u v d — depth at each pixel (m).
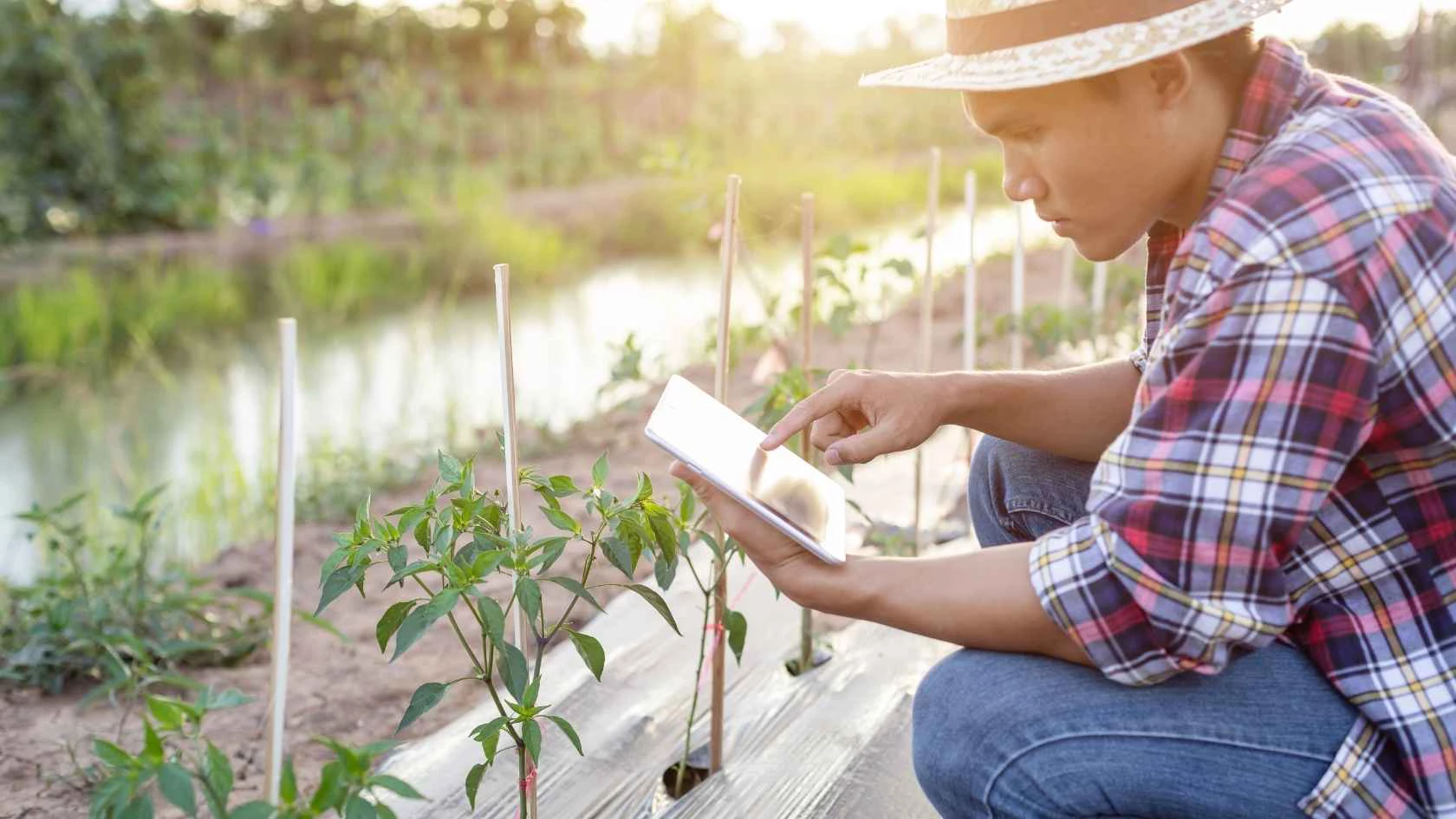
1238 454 1.17
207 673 2.62
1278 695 1.29
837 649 2.45
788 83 17.28
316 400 5.73
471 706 2.42
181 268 8.55
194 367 6.48
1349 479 1.26
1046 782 1.30
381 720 2.38
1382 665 1.26
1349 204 1.16
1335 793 1.25
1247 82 1.27
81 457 4.95
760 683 2.31
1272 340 1.15
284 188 11.98
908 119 17.16
